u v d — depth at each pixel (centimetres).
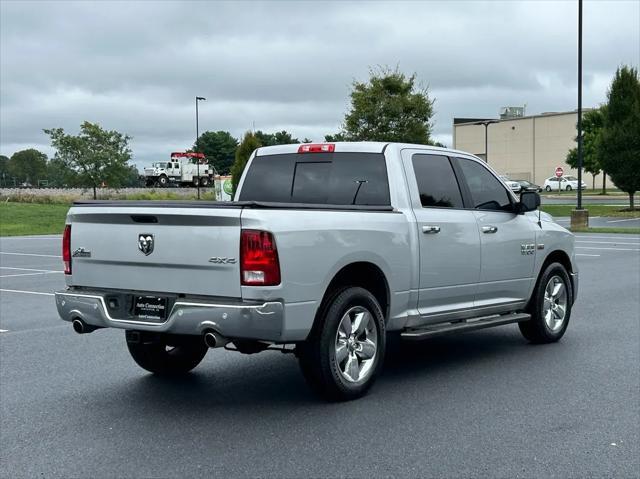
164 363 698
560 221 3638
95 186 5584
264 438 525
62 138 5469
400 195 679
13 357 795
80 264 628
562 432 536
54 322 1027
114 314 605
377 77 3681
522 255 801
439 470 462
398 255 654
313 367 594
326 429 543
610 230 3003
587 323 988
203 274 561
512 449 500
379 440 519
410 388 659
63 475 458
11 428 551
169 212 568
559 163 9212
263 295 543
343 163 712
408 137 3603
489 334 929
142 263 589
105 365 757
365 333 627
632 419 566
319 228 579
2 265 1906
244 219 545
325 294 602
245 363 767
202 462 479
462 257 722
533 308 831
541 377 698
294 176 740
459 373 715
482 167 791
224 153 13725
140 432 540
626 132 3962
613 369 728
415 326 693
